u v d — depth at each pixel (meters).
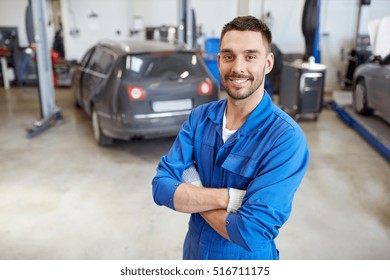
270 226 1.09
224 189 1.19
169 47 4.47
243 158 1.18
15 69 8.81
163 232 2.85
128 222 2.99
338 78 8.22
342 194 3.50
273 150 1.13
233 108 1.22
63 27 8.73
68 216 3.08
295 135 1.14
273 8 8.23
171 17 8.74
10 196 3.42
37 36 5.30
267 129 1.18
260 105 1.19
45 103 5.59
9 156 4.43
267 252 1.35
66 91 8.41
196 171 1.34
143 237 2.79
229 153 1.23
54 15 9.33
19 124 5.80
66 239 2.76
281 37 8.40
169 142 4.95
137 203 3.31
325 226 2.94
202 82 4.21
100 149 4.67
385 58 5.26
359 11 8.04
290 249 2.64
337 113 6.55
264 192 1.10
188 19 6.54
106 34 8.79
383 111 5.15
